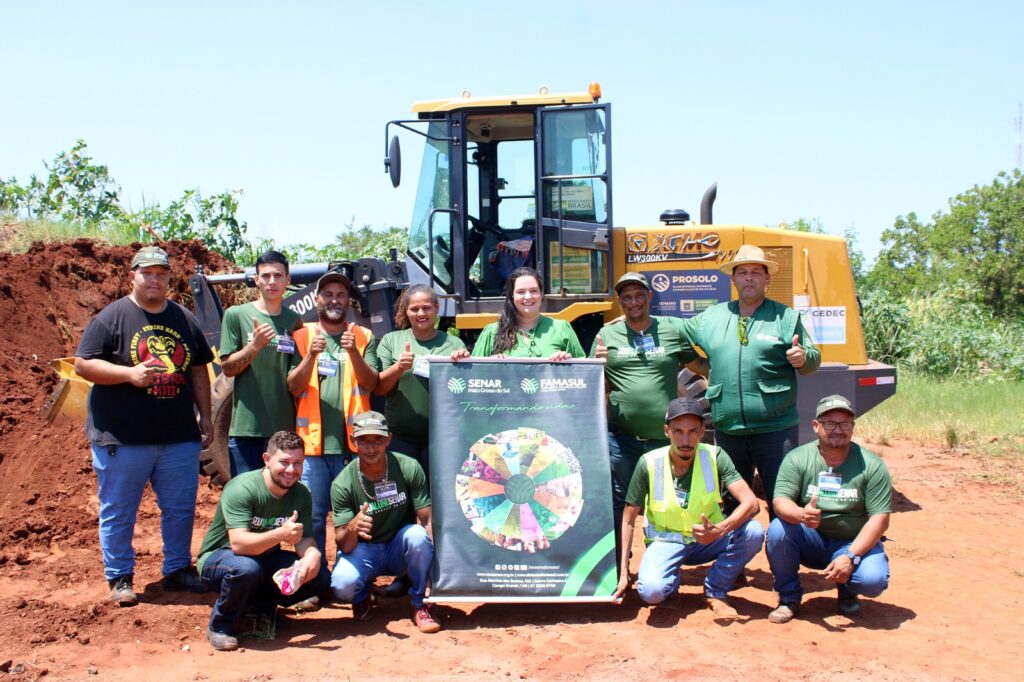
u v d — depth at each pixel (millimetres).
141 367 5668
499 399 5699
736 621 5488
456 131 8422
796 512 5422
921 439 11836
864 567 5418
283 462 5023
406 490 5500
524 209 8688
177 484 5980
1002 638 5203
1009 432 12070
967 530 7797
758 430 5973
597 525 5547
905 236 38938
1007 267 32938
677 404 5395
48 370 9406
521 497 5559
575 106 8203
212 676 4652
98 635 5223
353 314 8133
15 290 10352
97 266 11602
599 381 5758
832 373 8688
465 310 8469
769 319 5980
